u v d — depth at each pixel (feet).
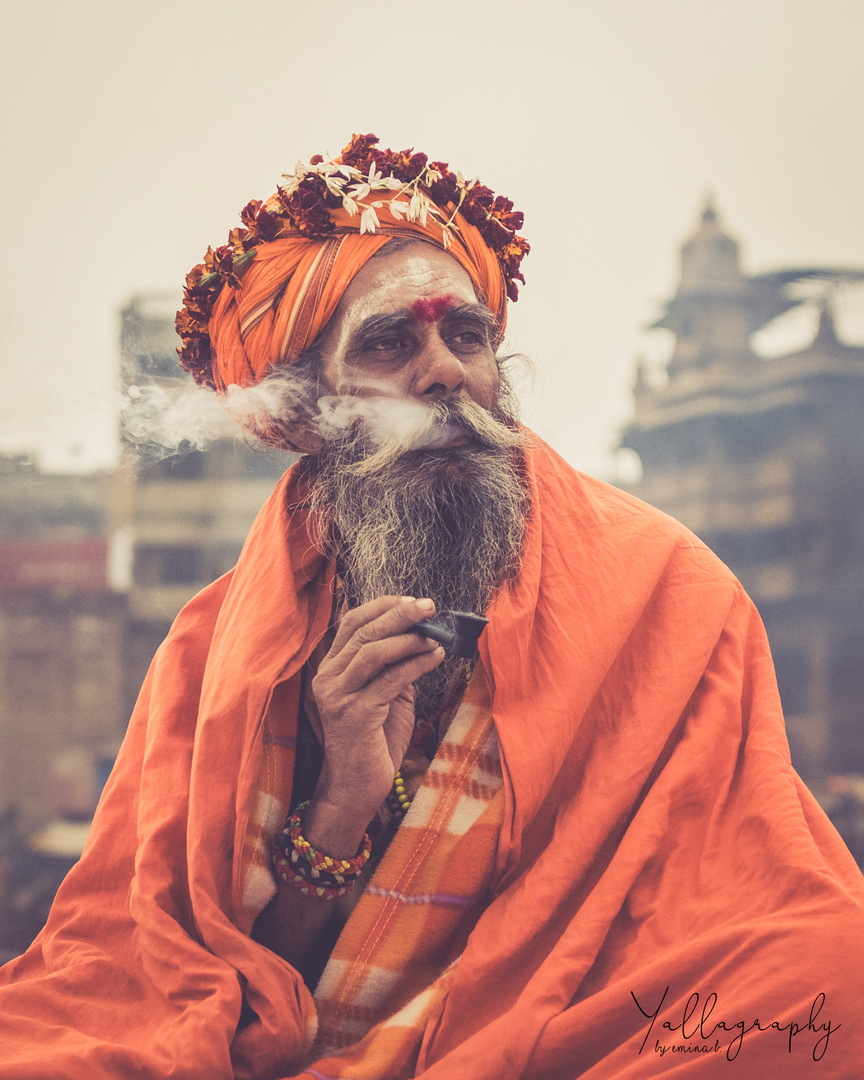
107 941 4.50
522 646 4.31
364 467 4.60
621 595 4.48
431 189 4.89
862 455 93.71
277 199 4.97
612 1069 3.45
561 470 5.02
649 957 3.79
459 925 4.18
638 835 4.03
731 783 4.23
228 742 4.44
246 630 4.64
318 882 4.22
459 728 4.34
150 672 5.37
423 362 4.57
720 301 98.17
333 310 4.71
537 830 4.24
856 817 69.56
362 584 4.78
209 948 4.18
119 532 85.10
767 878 3.84
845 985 3.38
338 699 4.09
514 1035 3.59
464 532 4.52
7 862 61.82
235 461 85.30
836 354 94.02
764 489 95.50
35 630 83.92
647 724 4.27
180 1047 3.78
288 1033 3.86
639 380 100.53
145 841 4.55
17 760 82.38
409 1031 3.83
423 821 4.20
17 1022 4.14
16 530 85.30
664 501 99.09
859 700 89.86
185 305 5.18
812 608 91.81
